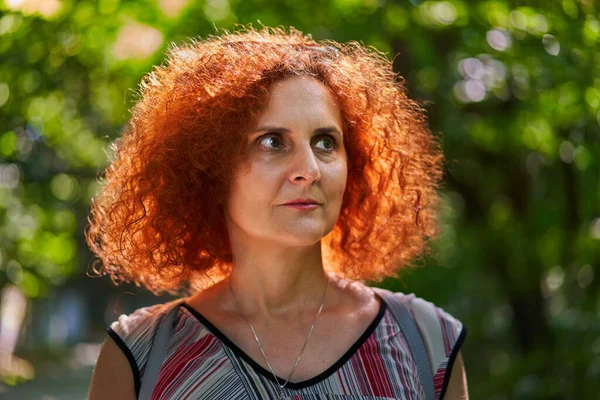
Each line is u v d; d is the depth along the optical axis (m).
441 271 8.46
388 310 2.82
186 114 2.80
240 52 2.77
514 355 8.86
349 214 3.13
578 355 7.54
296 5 6.02
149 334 2.76
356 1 5.93
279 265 2.74
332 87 2.79
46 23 6.04
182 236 2.94
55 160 8.38
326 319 2.74
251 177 2.62
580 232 8.21
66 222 8.64
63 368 21.86
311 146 2.65
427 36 5.99
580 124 5.63
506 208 8.74
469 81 6.56
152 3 6.02
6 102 6.50
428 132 3.49
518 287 8.59
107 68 6.44
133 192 2.94
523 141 6.75
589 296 8.27
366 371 2.63
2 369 15.48
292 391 2.58
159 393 2.63
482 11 5.73
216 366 2.62
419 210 3.23
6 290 9.86
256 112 2.63
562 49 5.29
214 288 2.87
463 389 2.85
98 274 3.26
